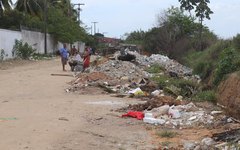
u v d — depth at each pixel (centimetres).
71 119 1277
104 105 1566
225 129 1156
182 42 5362
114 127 1190
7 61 4006
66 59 3080
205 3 5109
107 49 6100
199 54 3950
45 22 5662
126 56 3469
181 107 1405
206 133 1117
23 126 1149
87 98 1753
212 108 1497
